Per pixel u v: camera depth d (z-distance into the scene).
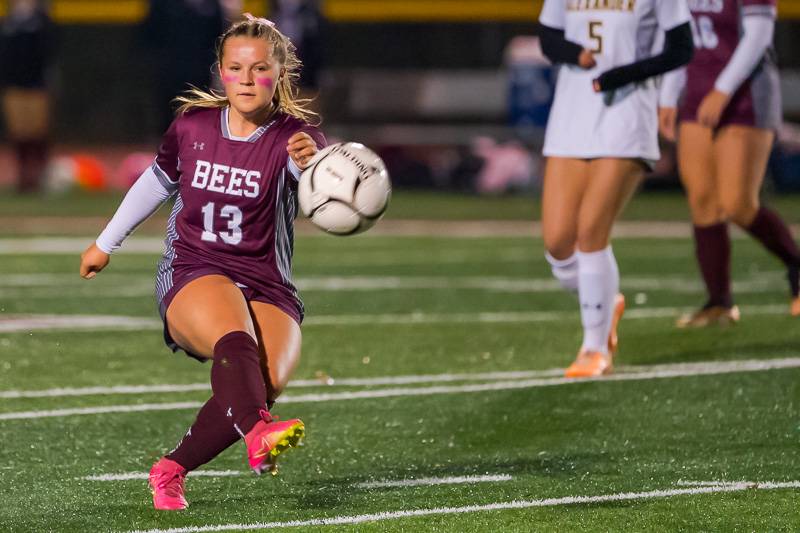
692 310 38.94
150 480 18.36
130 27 99.12
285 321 18.48
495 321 37.09
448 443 22.58
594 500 18.67
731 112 33.69
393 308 39.94
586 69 27.69
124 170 94.50
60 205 82.00
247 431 16.67
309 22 79.44
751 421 24.00
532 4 91.19
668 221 73.88
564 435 23.09
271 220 18.58
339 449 22.16
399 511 18.11
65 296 42.88
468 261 54.47
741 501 18.59
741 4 32.91
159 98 85.19
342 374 29.11
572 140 27.72
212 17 83.88
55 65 97.62
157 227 71.38
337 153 18.16
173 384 27.75
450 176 96.88
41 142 91.00
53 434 23.02
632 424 23.88
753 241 62.66
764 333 33.78
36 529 17.28
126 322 36.81
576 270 28.73
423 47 102.25
